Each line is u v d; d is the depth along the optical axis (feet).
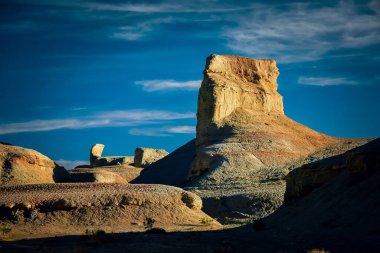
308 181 167.43
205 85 408.67
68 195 193.36
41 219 180.04
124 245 108.17
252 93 428.56
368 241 98.73
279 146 371.97
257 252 99.09
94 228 174.60
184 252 98.58
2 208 184.03
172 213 195.52
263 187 292.40
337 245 98.94
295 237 116.26
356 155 142.10
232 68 441.68
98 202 191.72
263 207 252.01
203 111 403.75
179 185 390.21
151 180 440.86
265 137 382.42
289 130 414.62
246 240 117.39
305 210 148.56
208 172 333.42
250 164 339.77
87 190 205.57
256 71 449.48
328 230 117.29
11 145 319.47
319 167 166.50
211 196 277.85
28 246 114.01
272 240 116.06
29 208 184.44
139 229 174.19
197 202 207.72
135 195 198.08
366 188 130.31
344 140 424.05
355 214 121.39
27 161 295.28
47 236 154.61
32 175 289.74
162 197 202.59
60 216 183.11
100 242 113.70
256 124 402.11
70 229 172.86
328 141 417.69
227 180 314.55
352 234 107.65
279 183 299.17
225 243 108.06
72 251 99.19
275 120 426.10
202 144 392.27
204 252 98.84
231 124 396.16
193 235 131.34
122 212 188.96
